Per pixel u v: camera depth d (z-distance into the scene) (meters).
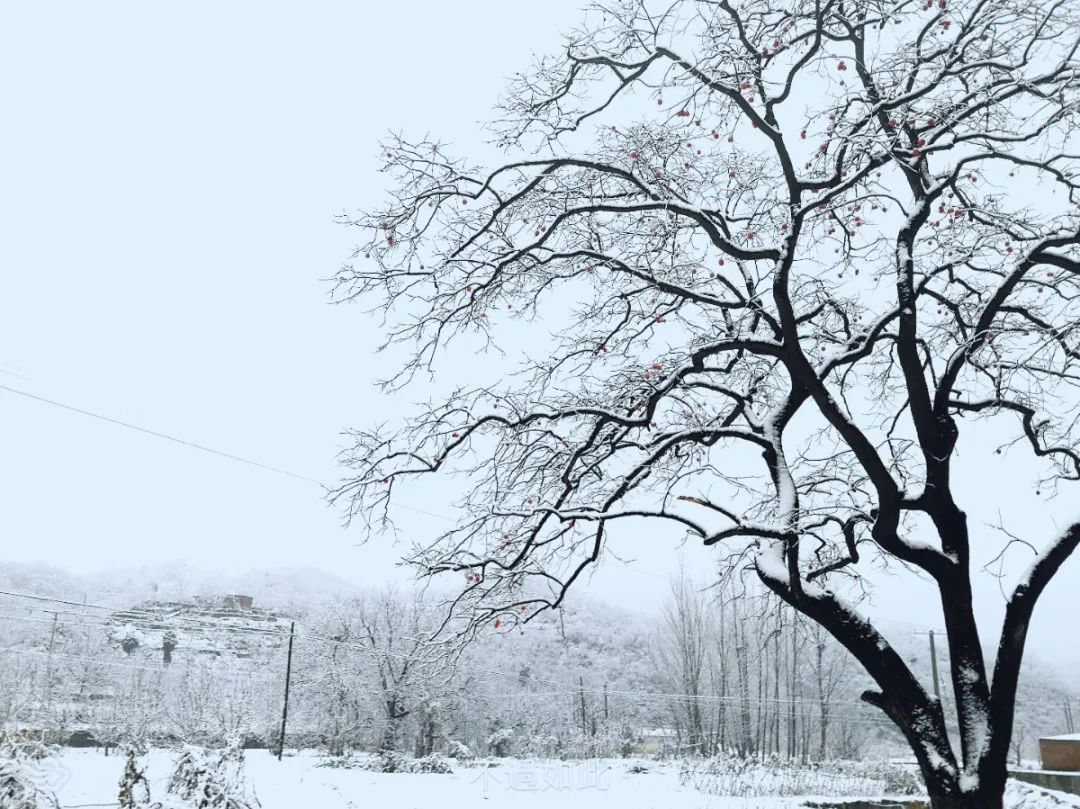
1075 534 6.82
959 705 6.77
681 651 46.28
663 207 7.20
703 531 7.07
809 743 51.78
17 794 9.14
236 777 13.10
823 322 9.48
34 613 48.03
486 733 49.12
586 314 8.71
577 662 56.91
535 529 7.66
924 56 7.14
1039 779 25.27
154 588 78.94
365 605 45.50
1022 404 8.16
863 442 6.88
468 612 7.78
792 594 7.10
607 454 8.16
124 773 10.53
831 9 7.17
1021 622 6.70
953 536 7.04
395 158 7.44
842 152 6.77
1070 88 6.72
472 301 7.68
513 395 8.17
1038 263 7.07
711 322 9.02
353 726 41.84
